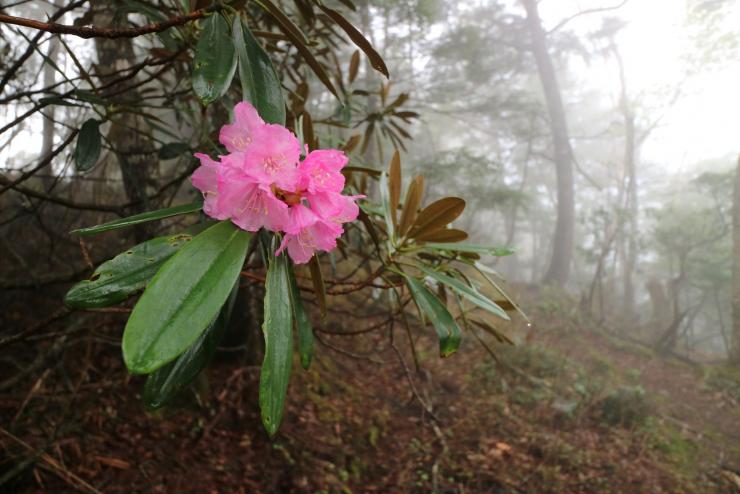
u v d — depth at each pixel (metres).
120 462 2.67
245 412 3.52
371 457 3.86
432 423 4.53
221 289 0.56
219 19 0.80
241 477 3.01
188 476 2.83
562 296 12.10
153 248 0.69
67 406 2.59
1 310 3.06
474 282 1.47
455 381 5.52
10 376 2.80
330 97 6.30
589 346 8.51
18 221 3.25
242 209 0.63
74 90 1.19
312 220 0.65
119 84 2.15
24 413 2.52
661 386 7.19
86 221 3.54
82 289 0.62
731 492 4.33
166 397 0.72
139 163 2.53
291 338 0.66
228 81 0.75
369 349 5.59
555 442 4.44
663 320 12.29
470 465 4.00
